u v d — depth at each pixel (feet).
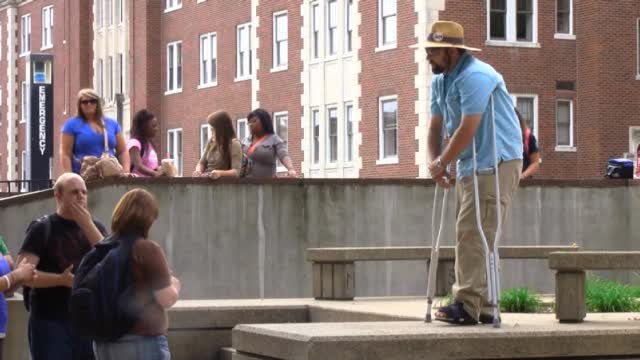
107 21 208.95
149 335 30.37
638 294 45.37
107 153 52.80
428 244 60.80
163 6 191.93
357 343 32.42
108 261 30.27
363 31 144.46
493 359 33.14
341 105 149.28
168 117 190.39
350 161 148.15
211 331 46.39
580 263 36.09
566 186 63.57
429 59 33.71
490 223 33.58
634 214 64.64
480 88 32.71
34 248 34.40
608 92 140.26
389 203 60.23
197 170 58.39
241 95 171.12
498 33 136.87
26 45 246.47
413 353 32.65
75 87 219.00
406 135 136.26
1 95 257.96
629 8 141.18
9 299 46.68
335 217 59.26
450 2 133.90
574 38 140.67
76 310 30.22
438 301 46.70
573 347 33.78
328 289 49.47
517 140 33.78
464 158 33.65
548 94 139.03
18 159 252.01
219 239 57.31
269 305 46.96
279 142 59.31
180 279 56.65
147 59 191.72
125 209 30.71
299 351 32.68
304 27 156.56
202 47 181.47
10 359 46.57
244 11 170.30
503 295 43.11
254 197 57.93
